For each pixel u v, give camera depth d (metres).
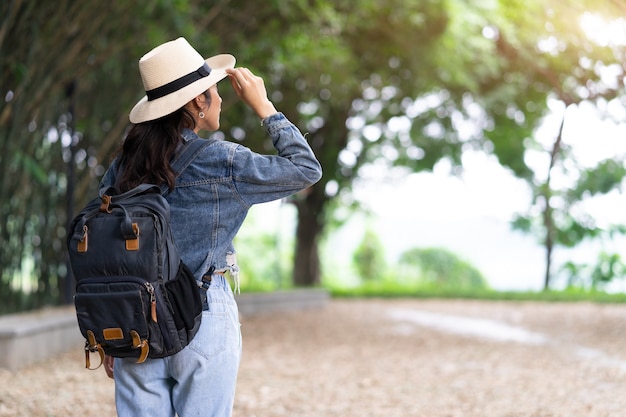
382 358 8.91
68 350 8.66
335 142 19.95
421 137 20.50
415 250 30.66
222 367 2.67
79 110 10.52
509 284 35.88
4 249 9.10
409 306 17.50
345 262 32.16
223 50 11.90
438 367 8.19
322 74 13.84
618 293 19.66
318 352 9.42
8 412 5.51
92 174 10.65
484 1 14.43
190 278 2.57
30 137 9.13
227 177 2.63
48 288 10.16
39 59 8.60
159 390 2.69
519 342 10.41
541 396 6.45
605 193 21.50
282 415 5.72
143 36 9.59
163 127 2.69
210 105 2.79
